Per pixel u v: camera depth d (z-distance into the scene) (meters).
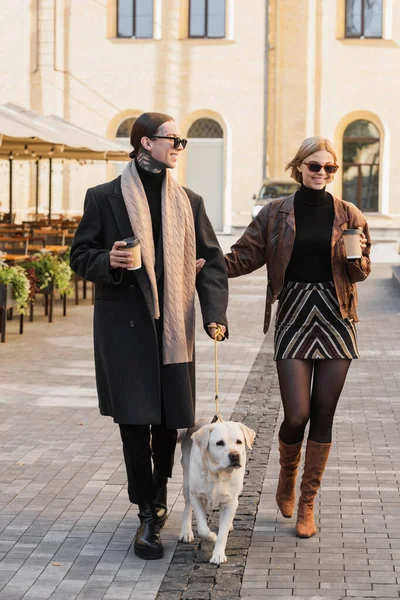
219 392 12.28
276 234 6.96
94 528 7.14
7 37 47.06
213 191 47.72
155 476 7.19
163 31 46.97
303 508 7.01
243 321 19.58
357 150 47.22
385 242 45.25
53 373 13.52
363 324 19.00
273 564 6.42
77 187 46.62
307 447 7.02
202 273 6.95
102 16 46.94
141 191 6.70
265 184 44.03
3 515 7.41
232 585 6.05
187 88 47.22
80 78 47.28
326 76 46.91
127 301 6.64
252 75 46.94
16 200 44.34
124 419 6.55
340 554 6.61
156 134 6.67
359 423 10.61
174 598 5.86
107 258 6.41
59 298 23.23
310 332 6.87
